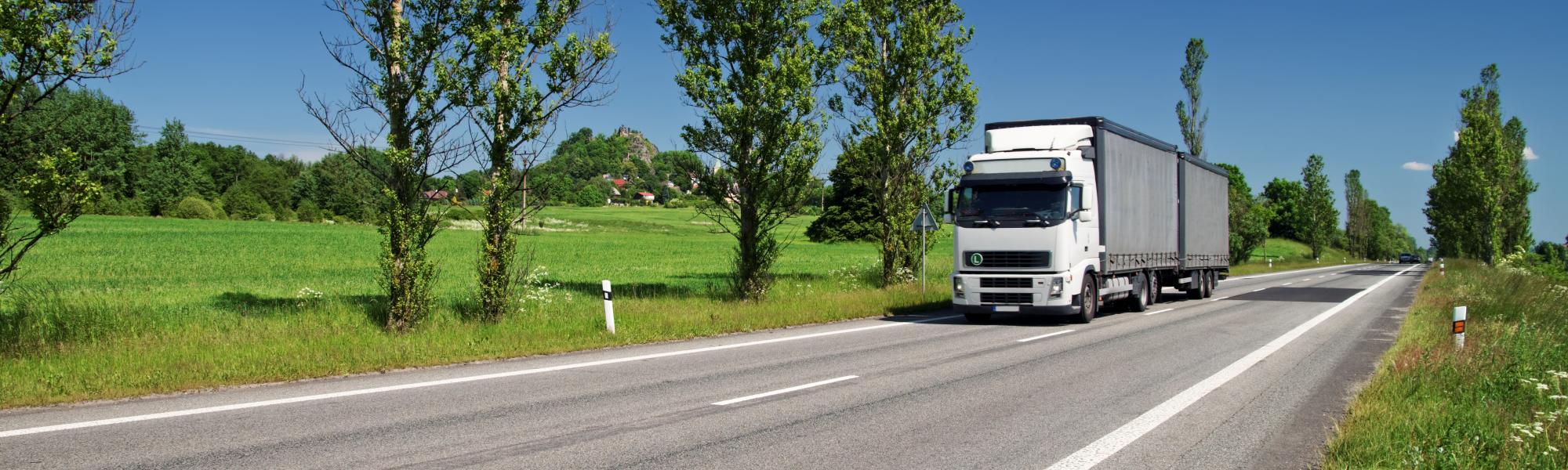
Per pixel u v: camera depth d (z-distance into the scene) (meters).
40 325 11.17
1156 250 20.73
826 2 19.25
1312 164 100.88
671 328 13.62
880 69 23.83
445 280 27.66
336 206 105.88
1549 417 6.07
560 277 30.55
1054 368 10.20
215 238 49.25
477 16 13.24
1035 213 16.00
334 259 37.56
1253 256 97.81
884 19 23.86
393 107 12.97
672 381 9.01
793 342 12.73
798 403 7.80
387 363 9.74
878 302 19.36
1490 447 5.74
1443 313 17.09
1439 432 6.16
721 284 25.06
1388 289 30.38
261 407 7.38
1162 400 8.11
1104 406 7.82
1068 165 16.44
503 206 14.09
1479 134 47.06
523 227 16.16
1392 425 6.45
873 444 6.25
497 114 13.59
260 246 44.81
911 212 24.31
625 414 7.25
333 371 9.23
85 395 7.64
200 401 7.61
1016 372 9.86
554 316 15.02
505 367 9.95
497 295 14.22
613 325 13.27
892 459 5.82
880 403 7.84
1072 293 15.86
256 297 20.56
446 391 8.26
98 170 56.12
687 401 7.85
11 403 7.28
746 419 7.08
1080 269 16.08
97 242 42.53
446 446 6.04
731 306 17.58
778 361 10.61
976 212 16.50
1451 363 8.88
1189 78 56.50
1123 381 9.28
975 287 16.28
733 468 5.55
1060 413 7.47
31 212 9.95
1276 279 40.69
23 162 10.02
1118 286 18.34
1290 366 10.55
